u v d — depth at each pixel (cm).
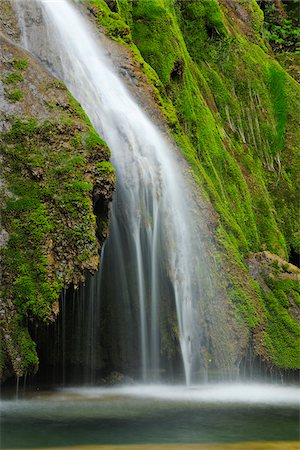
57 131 827
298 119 1825
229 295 1078
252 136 1719
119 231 951
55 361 931
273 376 1079
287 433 625
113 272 966
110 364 975
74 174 802
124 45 1169
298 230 1653
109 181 832
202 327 1015
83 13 1130
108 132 978
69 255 768
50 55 965
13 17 967
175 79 1384
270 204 1627
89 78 1018
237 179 1474
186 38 1695
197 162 1208
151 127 1084
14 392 787
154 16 1390
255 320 1093
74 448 541
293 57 2192
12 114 825
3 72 862
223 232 1147
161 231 990
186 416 698
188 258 1027
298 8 2527
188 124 1355
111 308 975
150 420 667
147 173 984
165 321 985
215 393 894
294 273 1211
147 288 970
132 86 1117
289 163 1756
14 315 724
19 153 798
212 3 1762
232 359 1032
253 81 1791
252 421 684
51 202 782
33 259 747
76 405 746
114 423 646
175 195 1044
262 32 2134
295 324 1138
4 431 603
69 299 937
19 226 757
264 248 1489
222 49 1748
